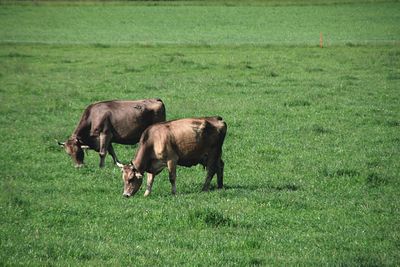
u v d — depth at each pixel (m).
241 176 66.31
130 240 47.34
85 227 50.16
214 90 116.38
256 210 54.06
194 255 44.06
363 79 128.62
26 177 66.00
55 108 101.81
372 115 96.19
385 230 49.88
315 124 89.56
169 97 110.06
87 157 77.44
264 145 78.81
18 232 48.47
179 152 59.41
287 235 48.59
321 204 56.25
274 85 122.19
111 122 72.25
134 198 58.12
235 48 183.00
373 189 61.59
